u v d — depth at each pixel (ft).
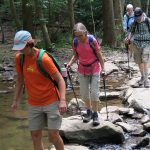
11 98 26.00
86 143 17.65
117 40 52.19
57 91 13.47
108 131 17.54
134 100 22.79
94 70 17.85
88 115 18.35
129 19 33.86
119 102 25.00
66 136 17.63
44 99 13.42
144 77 27.40
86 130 17.65
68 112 22.58
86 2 64.23
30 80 13.37
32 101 13.62
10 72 34.40
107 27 52.31
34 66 13.12
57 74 13.17
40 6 45.62
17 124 20.43
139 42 27.07
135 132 18.67
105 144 17.63
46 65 13.02
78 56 18.16
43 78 13.25
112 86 29.58
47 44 45.29
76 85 29.58
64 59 40.93
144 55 27.07
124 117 21.47
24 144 17.70
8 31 59.98
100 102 25.03
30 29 46.16
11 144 17.70
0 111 22.79
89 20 64.44
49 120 13.47
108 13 52.26
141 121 20.33
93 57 17.84
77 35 17.34
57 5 57.06
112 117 20.30
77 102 21.33
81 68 18.10
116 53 45.88
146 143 17.47
